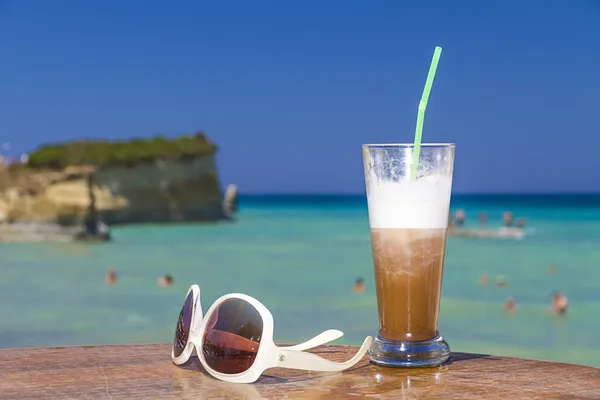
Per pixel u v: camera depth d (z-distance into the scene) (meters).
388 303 0.84
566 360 3.48
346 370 0.83
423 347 0.84
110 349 0.92
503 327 4.44
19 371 0.82
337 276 7.41
